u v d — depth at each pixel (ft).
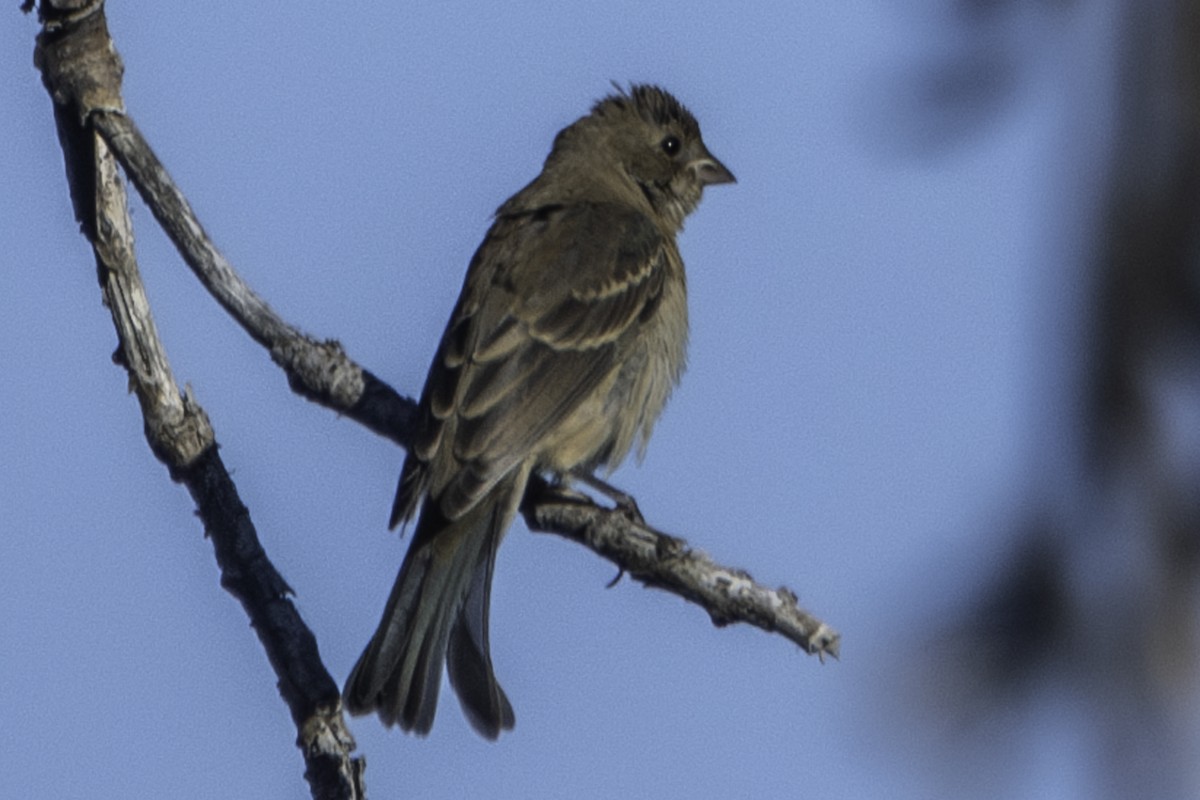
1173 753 11.58
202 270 32.48
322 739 26.40
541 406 35.45
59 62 29.48
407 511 33.12
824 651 28.37
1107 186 11.83
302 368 33.91
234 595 27.35
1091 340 11.90
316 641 26.91
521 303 36.68
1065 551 12.00
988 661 12.05
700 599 29.58
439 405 34.32
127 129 29.60
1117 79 11.82
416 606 31.32
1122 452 11.82
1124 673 11.73
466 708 29.60
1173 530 11.69
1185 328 11.69
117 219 29.04
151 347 28.66
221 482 28.04
